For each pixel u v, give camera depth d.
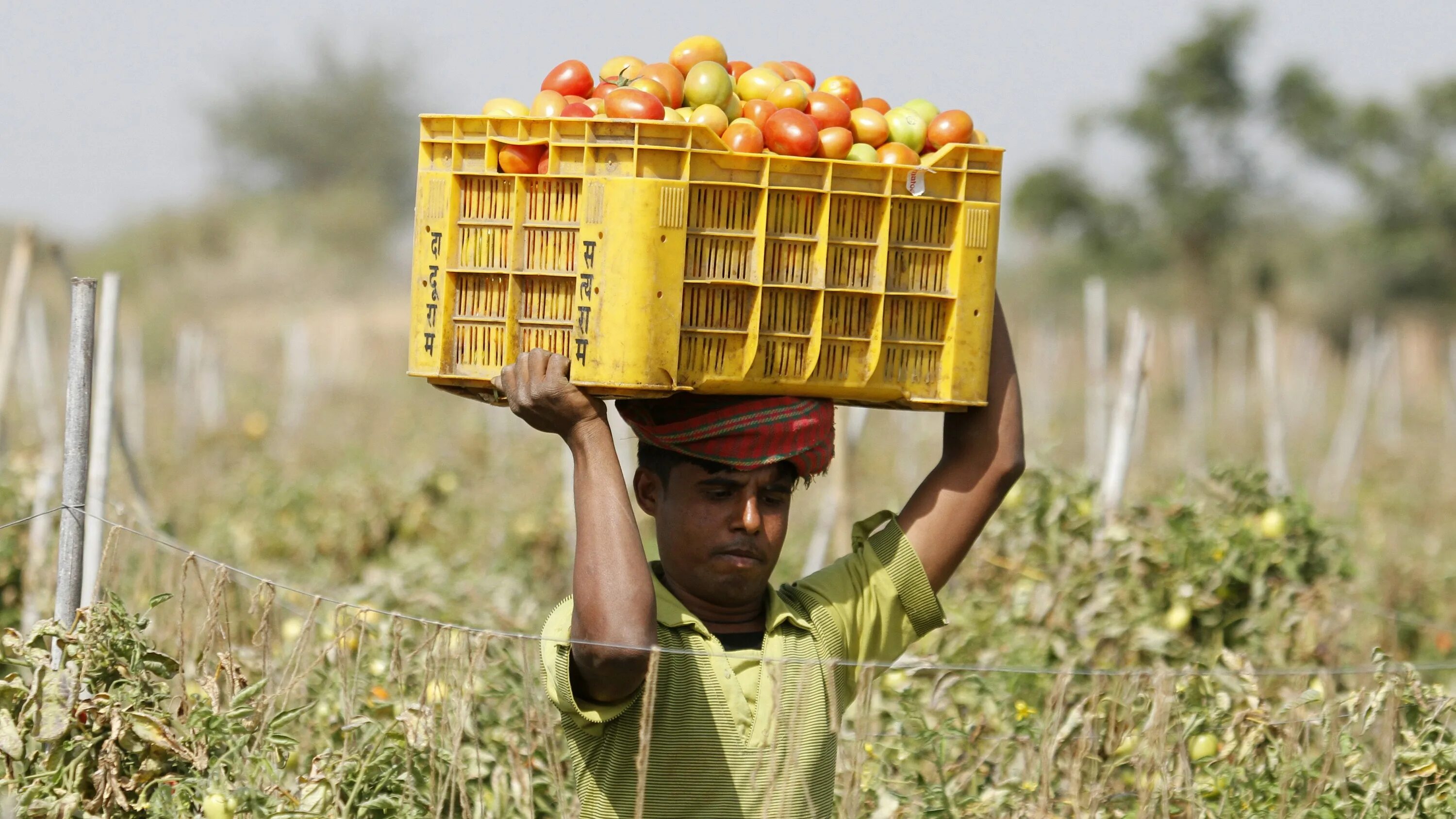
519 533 35.53
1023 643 21.86
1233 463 24.86
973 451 13.02
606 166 11.38
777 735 11.48
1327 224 120.69
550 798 15.92
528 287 11.78
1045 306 111.38
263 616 13.59
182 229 186.88
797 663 11.62
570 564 35.53
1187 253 108.00
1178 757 13.78
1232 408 76.31
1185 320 96.12
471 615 23.98
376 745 13.52
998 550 24.83
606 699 11.28
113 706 12.51
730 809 11.55
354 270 184.75
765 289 11.84
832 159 12.20
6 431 31.48
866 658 12.81
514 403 11.38
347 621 16.58
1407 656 28.78
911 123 12.71
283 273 172.00
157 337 108.81
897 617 12.91
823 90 13.40
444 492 39.56
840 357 12.17
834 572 12.92
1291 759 14.52
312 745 15.62
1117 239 109.44
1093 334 34.50
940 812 14.26
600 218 11.33
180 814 12.19
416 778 13.62
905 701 16.27
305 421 68.75
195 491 45.22
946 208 12.53
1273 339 35.88
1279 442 35.56
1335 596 23.14
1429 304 115.81
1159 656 21.06
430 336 12.08
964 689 18.61
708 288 11.66
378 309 162.00
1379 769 14.47
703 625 11.80
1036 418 70.31
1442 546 39.97
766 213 11.75
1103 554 22.92
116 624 13.04
